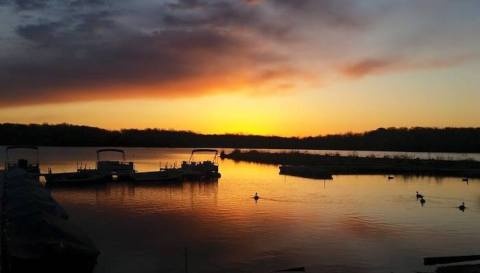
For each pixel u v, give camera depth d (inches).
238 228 1395.2
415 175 3587.6
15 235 944.3
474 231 1401.3
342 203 1966.0
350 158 4909.0
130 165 3004.4
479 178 3380.9
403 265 1038.4
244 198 2090.3
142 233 1314.0
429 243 1243.8
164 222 1485.0
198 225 1437.0
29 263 885.2
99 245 1169.4
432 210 1806.1
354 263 1045.8
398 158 4874.5
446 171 3865.7
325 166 4143.7
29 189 1389.0
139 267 992.9
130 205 1856.5
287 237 1284.4
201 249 1143.6
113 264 1010.7
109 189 2434.8
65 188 2468.0
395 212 1743.4
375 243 1232.2
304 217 1599.4
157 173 2810.0
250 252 1123.3
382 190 2501.2
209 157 6855.3
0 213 1125.1
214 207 1812.3
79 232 1039.0
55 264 909.2
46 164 4352.9
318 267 1010.7
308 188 2546.8
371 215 1663.4
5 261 909.8
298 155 5561.0
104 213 1654.8
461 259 1065.5
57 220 1055.6
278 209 1771.7
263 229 1384.1
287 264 1029.8
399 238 1294.3
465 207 1875.0
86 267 949.8
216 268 994.1
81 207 1796.3
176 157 6771.7
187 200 2014.0
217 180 2997.0
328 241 1245.1
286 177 3282.5
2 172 2176.4
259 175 3464.6
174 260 1047.6
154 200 2010.3
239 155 6466.5
